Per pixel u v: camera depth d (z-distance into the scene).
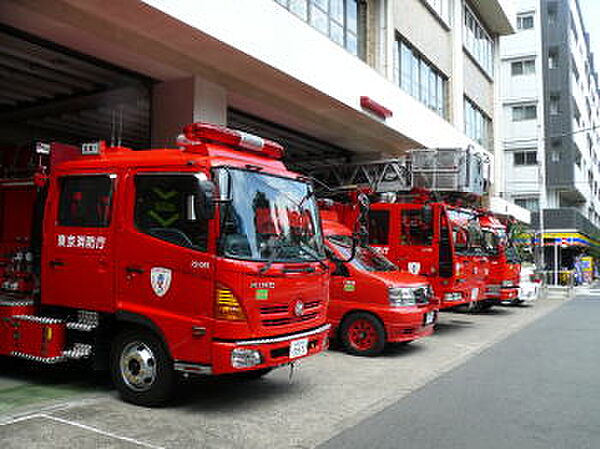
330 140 16.69
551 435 5.21
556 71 42.06
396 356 9.16
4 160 7.01
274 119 14.13
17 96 12.59
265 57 10.52
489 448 4.85
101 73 10.73
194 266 5.43
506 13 28.20
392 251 11.67
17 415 5.35
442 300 11.11
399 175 15.45
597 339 11.38
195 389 6.62
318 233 6.72
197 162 5.57
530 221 37.94
